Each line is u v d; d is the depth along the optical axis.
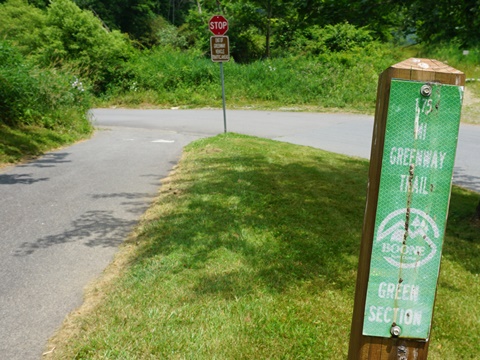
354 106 21.39
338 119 17.41
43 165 8.21
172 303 3.12
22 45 25.50
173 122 16.55
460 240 4.80
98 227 4.86
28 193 6.24
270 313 3.05
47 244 4.38
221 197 5.63
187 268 3.68
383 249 1.83
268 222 4.81
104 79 24.36
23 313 3.12
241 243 4.20
